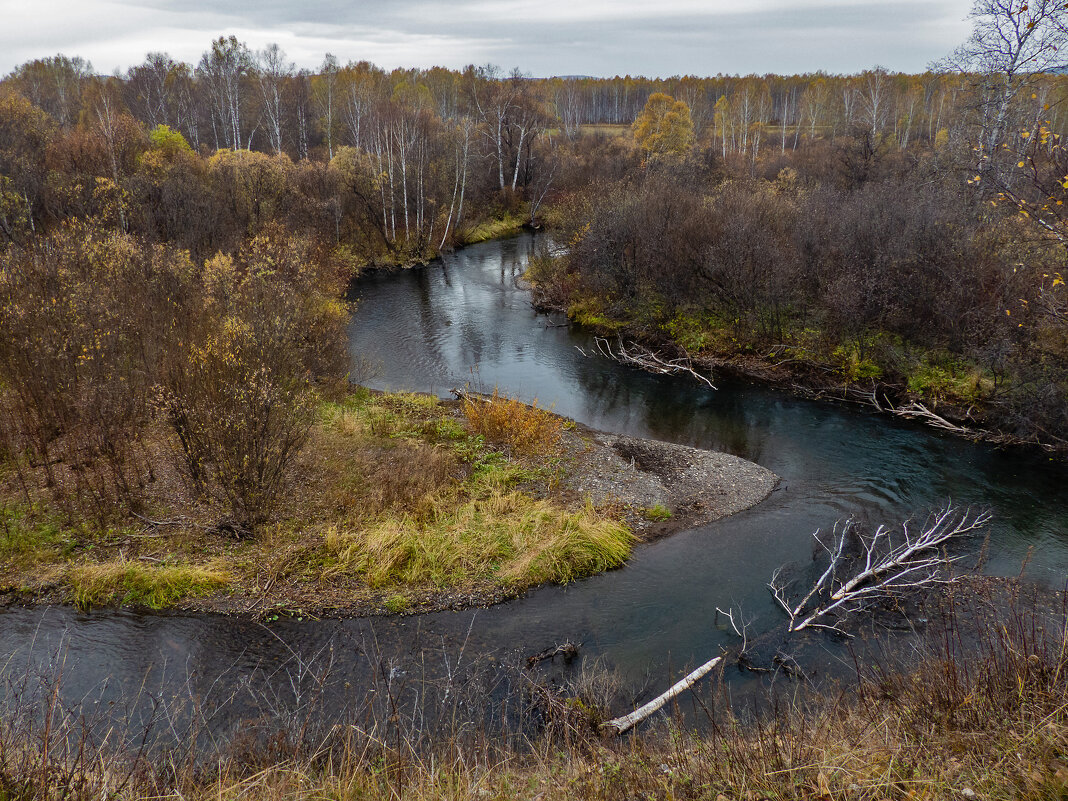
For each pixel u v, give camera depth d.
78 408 14.38
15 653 9.34
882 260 20.67
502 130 55.44
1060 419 15.80
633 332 26.67
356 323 28.17
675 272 25.72
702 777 4.66
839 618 10.15
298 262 21.55
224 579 11.09
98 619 10.23
